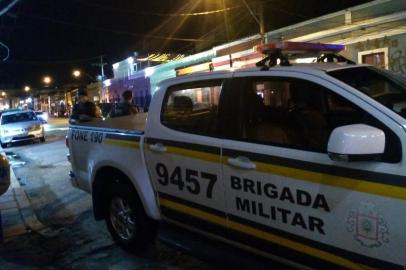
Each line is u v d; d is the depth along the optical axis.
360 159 2.29
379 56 13.95
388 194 2.31
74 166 5.44
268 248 3.04
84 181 5.21
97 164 4.71
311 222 2.70
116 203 4.66
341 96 2.73
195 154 3.51
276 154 2.91
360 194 2.43
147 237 4.37
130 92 8.71
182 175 3.65
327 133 2.73
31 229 5.75
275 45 3.30
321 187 2.62
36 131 17.92
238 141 3.21
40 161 12.52
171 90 3.94
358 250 2.47
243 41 19.83
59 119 48.66
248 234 3.16
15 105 105.12
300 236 2.79
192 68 23.94
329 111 2.87
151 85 30.50
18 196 7.57
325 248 2.66
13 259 4.74
